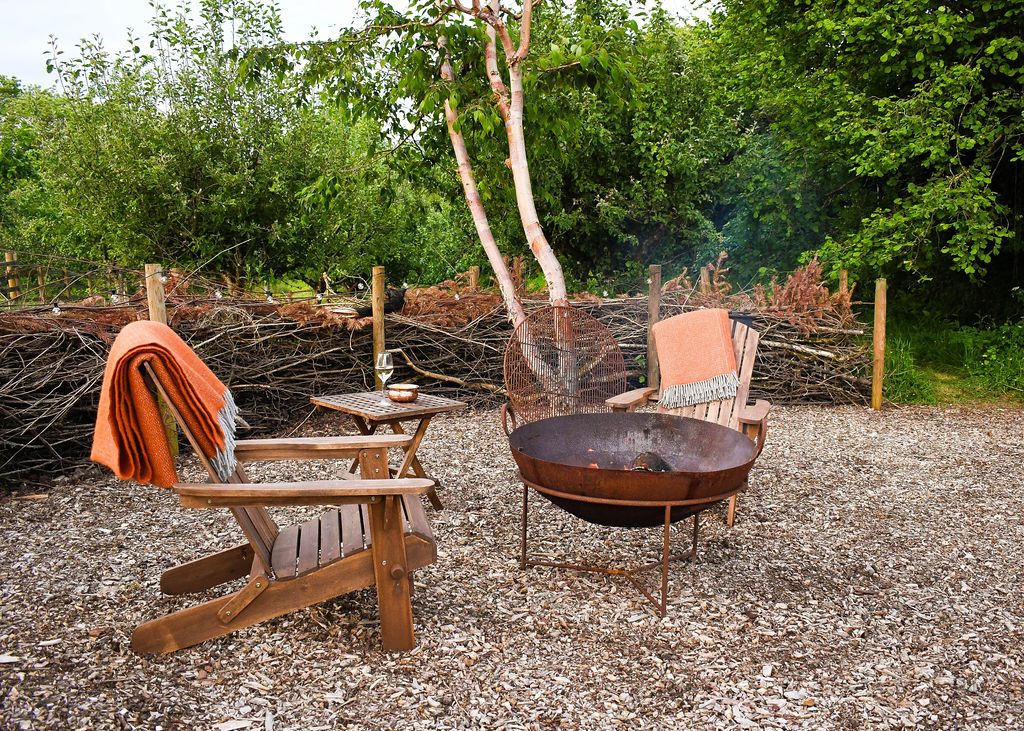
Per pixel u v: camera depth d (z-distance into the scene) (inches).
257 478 179.5
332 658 98.2
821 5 318.0
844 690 93.4
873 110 331.6
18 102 435.2
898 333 362.0
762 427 136.5
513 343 207.5
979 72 298.7
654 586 123.4
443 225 501.7
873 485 180.7
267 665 96.0
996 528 152.2
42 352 177.8
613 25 256.4
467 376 262.4
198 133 393.4
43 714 82.8
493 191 283.9
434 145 281.6
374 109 268.8
